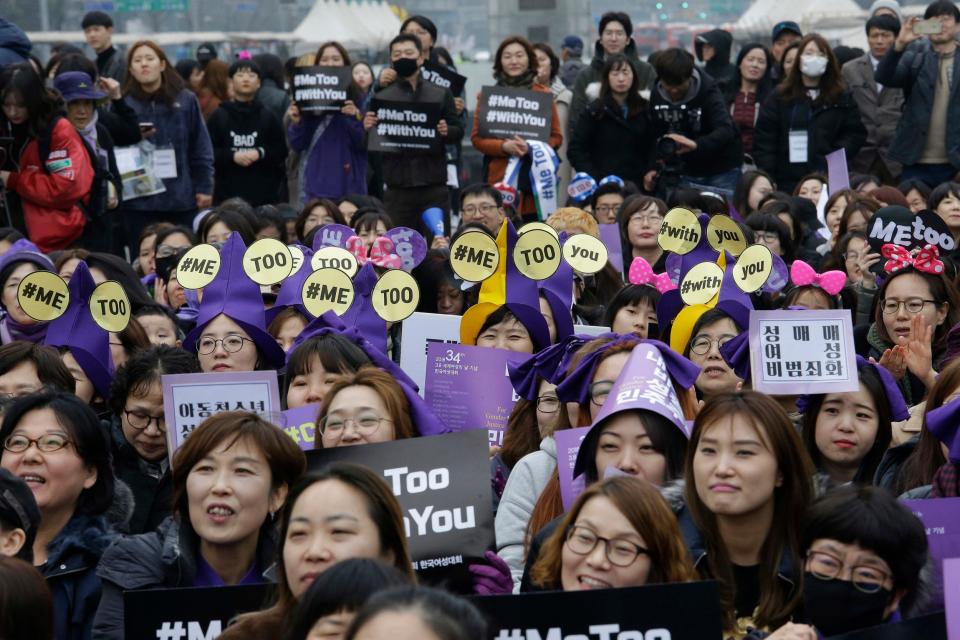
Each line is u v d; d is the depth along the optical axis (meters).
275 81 57.59
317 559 14.56
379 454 17.75
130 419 22.11
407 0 111.94
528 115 47.00
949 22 48.91
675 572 15.16
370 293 25.84
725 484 16.17
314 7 82.19
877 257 31.55
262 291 29.47
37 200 40.12
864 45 79.06
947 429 18.81
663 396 18.00
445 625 10.78
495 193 39.41
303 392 22.08
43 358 22.69
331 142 49.56
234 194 51.25
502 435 23.89
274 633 14.68
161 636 15.48
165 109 47.94
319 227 35.00
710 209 37.75
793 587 16.19
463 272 25.45
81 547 18.64
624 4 104.25
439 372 24.31
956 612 14.15
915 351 23.80
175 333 27.73
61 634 18.25
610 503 15.23
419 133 46.88
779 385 20.53
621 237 36.78
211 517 17.05
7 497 16.66
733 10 103.75
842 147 50.25
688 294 25.08
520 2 71.81
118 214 46.62
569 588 15.29
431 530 17.53
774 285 30.33
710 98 48.47
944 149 49.72
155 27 72.56
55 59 50.59
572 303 28.78
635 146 48.72
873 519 14.91
